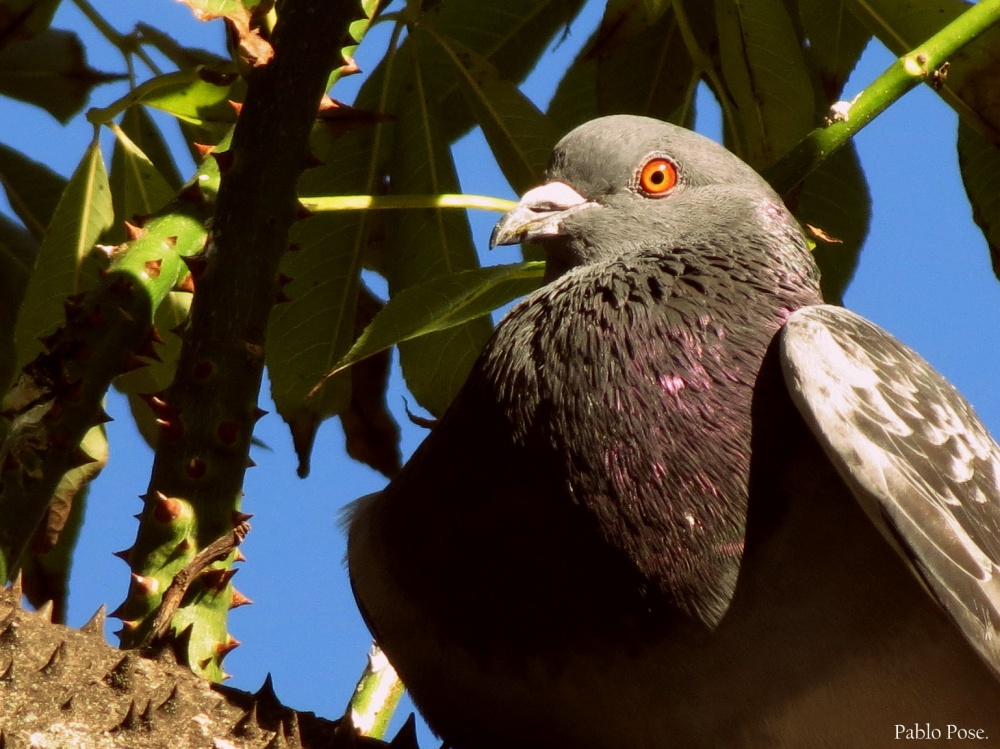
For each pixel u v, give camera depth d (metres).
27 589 6.63
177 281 5.60
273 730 4.58
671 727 5.08
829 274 6.88
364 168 6.51
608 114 6.97
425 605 5.34
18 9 6.41
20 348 6.19
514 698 5.27
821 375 5.01
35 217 6.86
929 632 4.91
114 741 4.28
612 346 5.40
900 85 5.64
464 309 5.93
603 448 5.21
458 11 6.91
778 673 4.94
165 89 6.11
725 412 5.18
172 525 5.33
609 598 5.07
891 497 4.82
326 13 5.42
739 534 5.00
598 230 6.14
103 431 6.36
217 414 5.42
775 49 6.21
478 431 5.46
